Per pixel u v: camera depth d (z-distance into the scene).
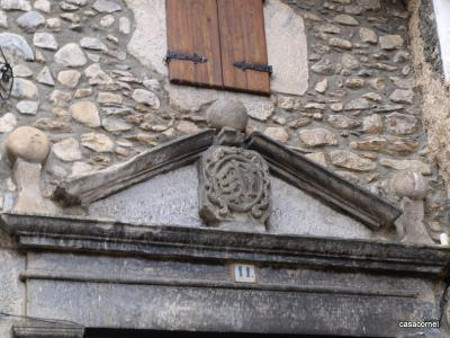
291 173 5.34
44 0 5.36
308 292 5.11
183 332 4.84
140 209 5.01
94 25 5.41
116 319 4.69
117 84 5.32
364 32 6.04
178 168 5.18
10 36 5.20
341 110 5.76
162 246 4.86
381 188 5.62
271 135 5.54
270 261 5.07
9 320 4.53
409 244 5.31
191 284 4.89
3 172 4.87
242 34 5.71
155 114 5.34
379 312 5.22
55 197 4.81
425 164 5.79
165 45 5.52
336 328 5.09
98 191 4.89
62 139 5.07
